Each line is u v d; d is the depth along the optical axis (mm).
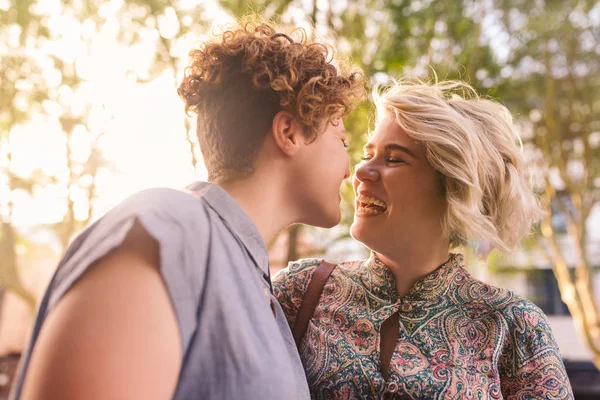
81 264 822
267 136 1106
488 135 1654
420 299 1585
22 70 6629
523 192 1657
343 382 1511
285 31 1245
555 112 8242
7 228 7664
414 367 1502
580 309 8312
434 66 6230
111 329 777
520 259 8672
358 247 6398
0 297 13672
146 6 5484
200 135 1154
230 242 996
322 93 1115
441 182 1596
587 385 13047
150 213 883
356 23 5852
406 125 1586
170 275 846
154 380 790
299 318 1636
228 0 5148
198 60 1141
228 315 911
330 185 1168
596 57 7777
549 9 7410
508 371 1567
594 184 8406
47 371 760
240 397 898
